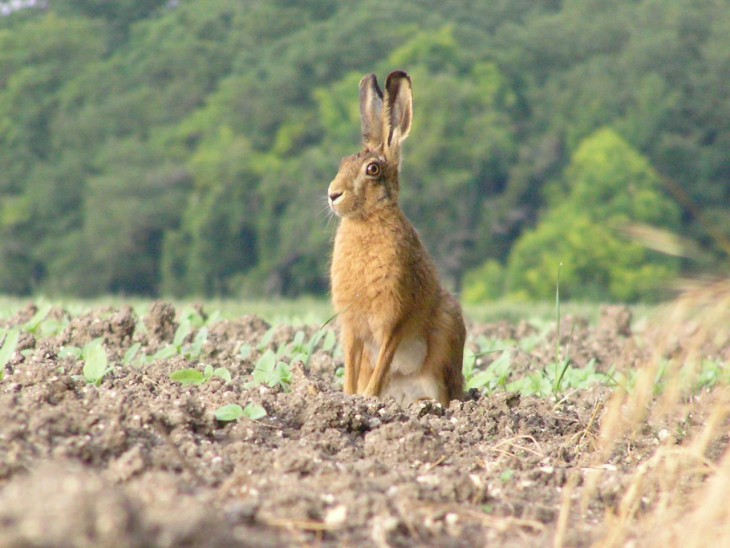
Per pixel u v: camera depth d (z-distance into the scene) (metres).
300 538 7.05
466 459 9.41
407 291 12.32
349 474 8.36
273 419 10.12
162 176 100.69
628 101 95.75
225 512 7.23
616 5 112.31
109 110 111.06
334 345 16.22
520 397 12.55
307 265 91.38
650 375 8.21
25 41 116.56
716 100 94.81
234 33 117.75
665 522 7.67
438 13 120.81
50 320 16.75
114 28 128.62
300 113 103.88
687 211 87.94
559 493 8.76
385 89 13.20
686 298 7.88
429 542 7.29
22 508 5.82
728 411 8.82
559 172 94.56
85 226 99.44
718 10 103.56
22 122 109.75
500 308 31.55
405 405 11.90
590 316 27.88
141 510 6.11
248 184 95.88
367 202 12.24
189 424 9.33
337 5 121.12
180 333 14.75
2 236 101.25
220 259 95.25
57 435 8.47
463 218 90.75
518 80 105.06
